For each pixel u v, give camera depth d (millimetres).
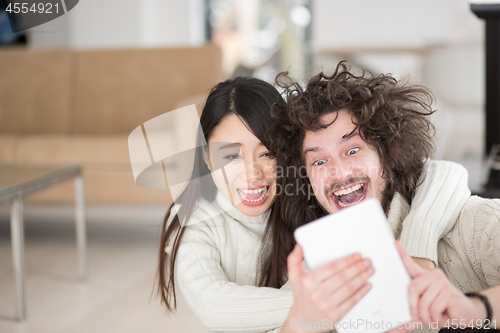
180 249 945
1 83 3486
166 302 999
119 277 2340
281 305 809
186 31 5797
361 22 5875
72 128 3383
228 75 5391
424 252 787
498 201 854
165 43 5797
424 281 638
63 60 3445
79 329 1853
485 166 1851
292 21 6094
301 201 947
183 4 5746
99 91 3352
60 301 2115
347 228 625
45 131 3406
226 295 852
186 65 3240
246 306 826
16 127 3439
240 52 6211
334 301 600
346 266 608
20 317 1946
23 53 3516
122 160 2684
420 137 924
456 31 4297
